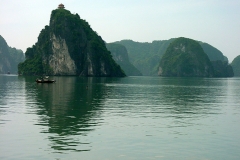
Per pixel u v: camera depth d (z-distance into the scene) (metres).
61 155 17.20
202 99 49.69
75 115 30.03
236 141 20.52
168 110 34.91
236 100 48.50
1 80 124.69
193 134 22.38
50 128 23.61
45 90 65.69
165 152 18.03
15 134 21.64
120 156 17.20
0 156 17.03
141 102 43.16
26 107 35.81
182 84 112.00
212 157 17.31
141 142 19.97
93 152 17.77
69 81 117.25
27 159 16.59
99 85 91.38
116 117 29.27
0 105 37.69
